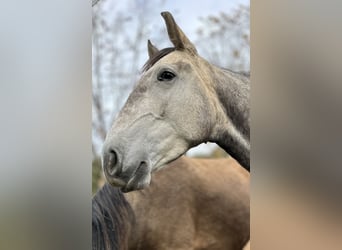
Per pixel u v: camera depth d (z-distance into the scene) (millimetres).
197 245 1307
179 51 1229
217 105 1212
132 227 1327
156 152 1204
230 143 1220
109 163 1232
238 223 1292
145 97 1220
